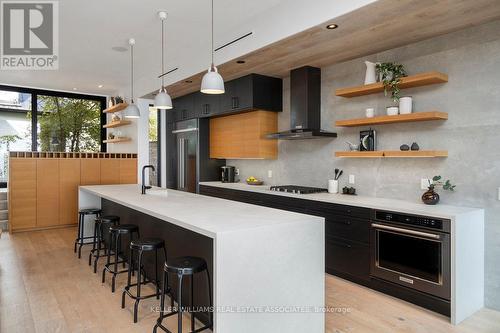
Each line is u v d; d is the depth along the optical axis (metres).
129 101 6.82
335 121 4.29
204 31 3.98
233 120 5.43
